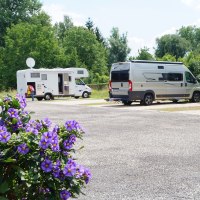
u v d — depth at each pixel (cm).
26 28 6806
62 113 2061
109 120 1673
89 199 560
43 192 351
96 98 3862
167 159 845
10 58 6756
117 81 2569
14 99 399
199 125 1459
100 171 737
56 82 3800
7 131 371
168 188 616
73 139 377
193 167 765
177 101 2897
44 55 6781
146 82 2550
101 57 8969
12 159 329
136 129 1365
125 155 895
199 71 4512
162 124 1502
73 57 7394
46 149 354
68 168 347
